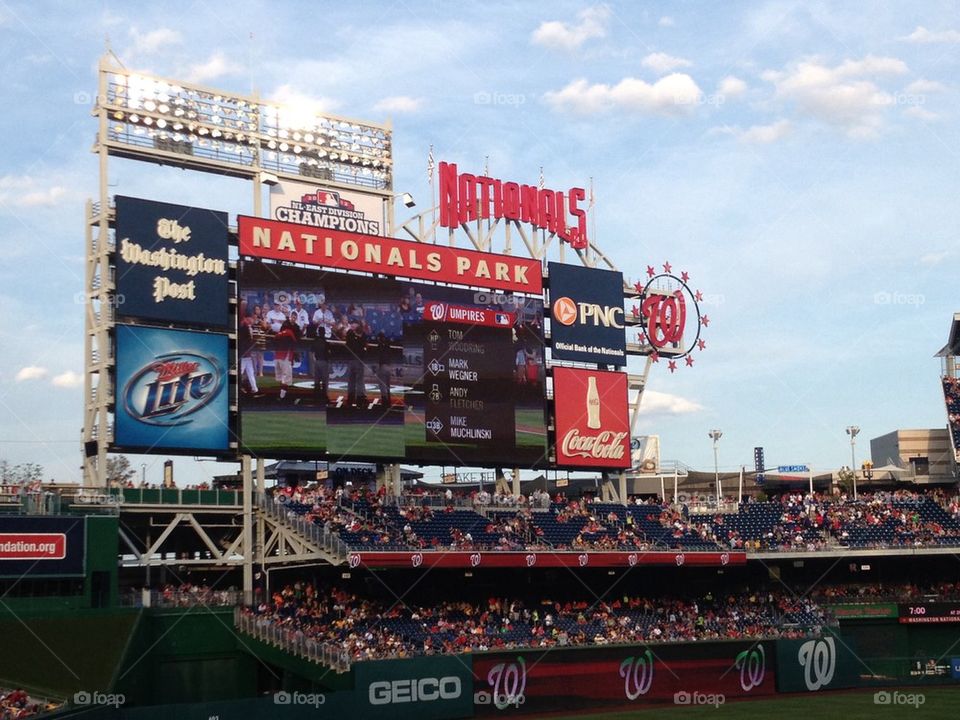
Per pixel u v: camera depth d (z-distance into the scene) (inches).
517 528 2313.0
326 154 2267.5
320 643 1859.0
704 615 2412.6
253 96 2197.3
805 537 2571.4
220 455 2044.8
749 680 2193.7
